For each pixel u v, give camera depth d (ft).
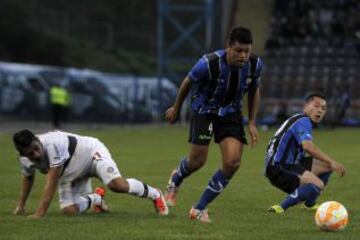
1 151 231.09
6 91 425.69
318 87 415.44
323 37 458.50
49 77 428.56
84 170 102.42
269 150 108.06
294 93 432.25
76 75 423.23
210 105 97.35
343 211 91.66
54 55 577.84
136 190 102.47
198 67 94.94
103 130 366.02
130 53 646.74
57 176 99.19
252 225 96.12
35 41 576.20
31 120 419.95
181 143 272.72
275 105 416.26
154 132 347.77
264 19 476.95
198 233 89.51
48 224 95.20
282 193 133.49
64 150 99.25
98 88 419.13
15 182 148.66
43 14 626.23
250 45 93.25
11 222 96.68
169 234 88.53
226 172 96.58
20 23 575.79
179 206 116.06
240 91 96.32
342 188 142.82
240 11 480.64
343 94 417.69
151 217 102.32
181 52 527.40
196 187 142.31
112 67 598.75
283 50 458.09
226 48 95.50
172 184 112.37
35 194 130.11
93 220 98.89
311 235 88.94
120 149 242.99
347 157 216.33
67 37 619.67
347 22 458.50
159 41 447.01
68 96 402.52
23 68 441.68
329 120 374.84
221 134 97.25
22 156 98.73
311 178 106.63
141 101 426.92
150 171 174.40
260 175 164.35
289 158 106.73
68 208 103.81
